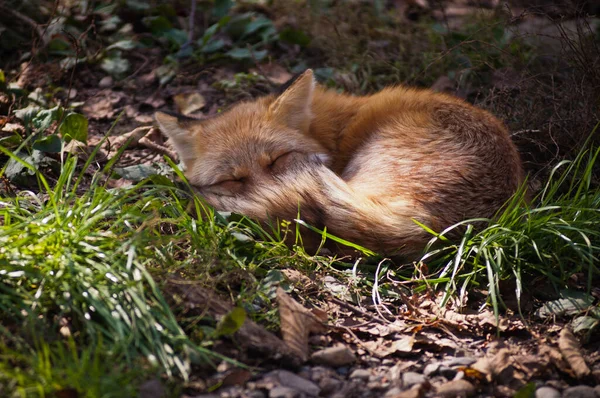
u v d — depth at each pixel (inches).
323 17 457.4
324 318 207.8
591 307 214.1
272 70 419.2
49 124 310.2
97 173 246.8
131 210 216.5
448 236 241.0
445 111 284.0
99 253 195.9
